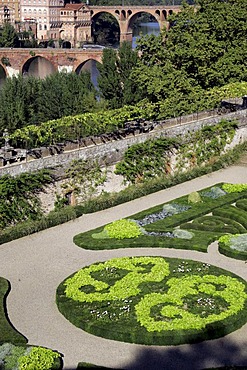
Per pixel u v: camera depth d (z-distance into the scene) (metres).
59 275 50.84
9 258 54.22
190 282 48.00
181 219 62.66
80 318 43.00
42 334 42.00
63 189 65.00
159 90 88.62
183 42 94.31
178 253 55.16
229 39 96.00
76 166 65.94
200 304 44.81
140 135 75.81
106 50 107.38
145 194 71.31
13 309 45.31
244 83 91.00
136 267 51.16
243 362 38.50
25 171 61.44
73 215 63.75
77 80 104.00
